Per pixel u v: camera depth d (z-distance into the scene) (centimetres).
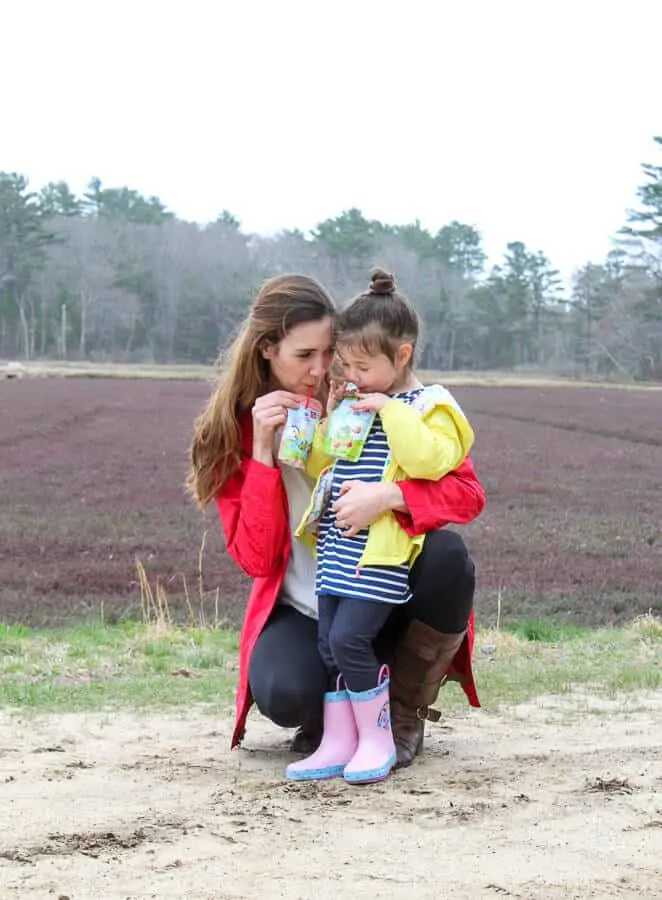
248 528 406
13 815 342
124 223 10775
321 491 395
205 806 353
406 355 391
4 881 288
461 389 5766
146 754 430
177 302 10075
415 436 377
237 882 288
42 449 2395
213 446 418
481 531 1413
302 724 418
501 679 617
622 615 931
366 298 390
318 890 283
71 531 1370
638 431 3161
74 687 579
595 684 605
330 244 10188
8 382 5406
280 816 342
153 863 301
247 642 418
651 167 9062
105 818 339
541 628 853
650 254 9188
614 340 9169
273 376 419
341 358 394
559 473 2114
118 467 2091
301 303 400
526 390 5850
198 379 6197
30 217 9581
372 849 312
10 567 1131
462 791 370
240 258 10206
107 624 869
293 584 421
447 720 504
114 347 9956
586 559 1228
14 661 662
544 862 302
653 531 1435
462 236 11681
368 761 381
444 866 299
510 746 443
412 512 380
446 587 386
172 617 889
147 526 1416
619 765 404
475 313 10325
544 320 10656
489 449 2570
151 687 585
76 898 278
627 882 288
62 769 402
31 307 9788
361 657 384
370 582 383
